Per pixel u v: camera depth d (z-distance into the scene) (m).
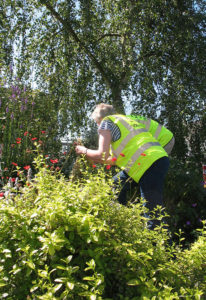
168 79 5.71
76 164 2.19
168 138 2.53
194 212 3.53
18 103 4.69
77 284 1.05
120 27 6.23
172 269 1.26
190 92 5.51
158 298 1.05
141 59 5.70
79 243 1.20
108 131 2.25
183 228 3.53
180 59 5.59
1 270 1.11
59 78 6.04
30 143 4.39
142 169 2.15
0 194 1.46
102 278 1.04
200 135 5.70
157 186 2.15
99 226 1.20
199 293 1.08
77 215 1.19
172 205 3.72
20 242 1.16
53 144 4.87
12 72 5.20
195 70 5.55
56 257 1.15
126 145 2.23
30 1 6.16
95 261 1.14
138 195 3.17
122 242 1.27
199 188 3.77
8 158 3.70
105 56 6.60
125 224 1.35
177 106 5.57
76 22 6.06
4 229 1.21
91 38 6.20
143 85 5.43
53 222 1.20
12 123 4.23
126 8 5.89
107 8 6.64
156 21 5.82
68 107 5.98
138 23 5.61
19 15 5.82
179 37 5.52
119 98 6.11
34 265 1.06
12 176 3.59
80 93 6.16
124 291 1.14
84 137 5.39
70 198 1.33
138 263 1.19
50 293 0.99
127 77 5.64
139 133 2.28
